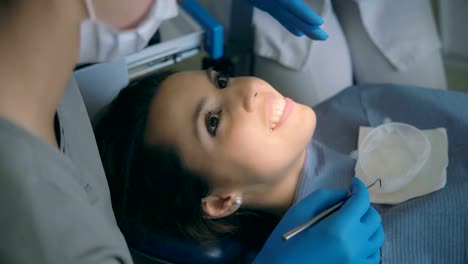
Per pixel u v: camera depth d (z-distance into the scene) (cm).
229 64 113
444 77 118
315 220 72
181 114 82
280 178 84
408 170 87
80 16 40
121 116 83
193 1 104
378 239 75
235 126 79
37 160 39
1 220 35
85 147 59
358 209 72
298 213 75
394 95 103
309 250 69
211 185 82
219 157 80
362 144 95
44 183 39
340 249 68
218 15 123
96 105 88
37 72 38
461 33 136
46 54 38
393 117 102
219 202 83
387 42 114
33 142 38
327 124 105
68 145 53
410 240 80
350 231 70
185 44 97
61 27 38
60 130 50
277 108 84
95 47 44
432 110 99
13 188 36
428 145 90
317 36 79
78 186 45
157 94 84
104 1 40
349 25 119
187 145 81
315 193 78
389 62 115
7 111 37
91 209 44
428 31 113
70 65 41
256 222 89
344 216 71
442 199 83
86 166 57
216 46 99
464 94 100
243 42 124
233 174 81
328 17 115
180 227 84
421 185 85
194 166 81
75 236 40
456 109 97
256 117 80
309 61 112
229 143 79
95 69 82
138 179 82
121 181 82
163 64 98
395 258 79
